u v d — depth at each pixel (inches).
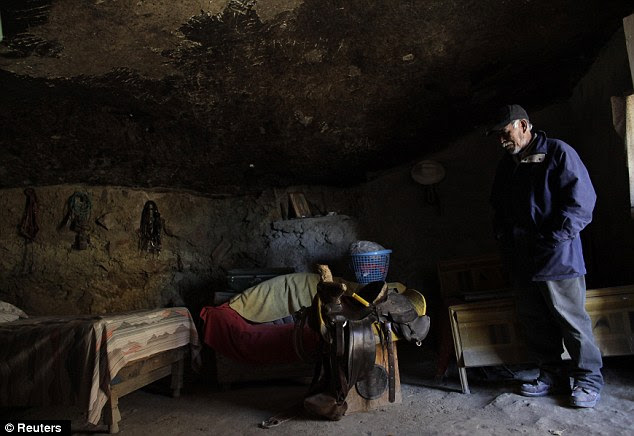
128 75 131.1
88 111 143.8
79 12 106.3
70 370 97.0
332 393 102.4
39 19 106.2
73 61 122.0
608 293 106.7
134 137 156.5
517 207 106.0
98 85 133.3
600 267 135.3
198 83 137.5
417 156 174.1
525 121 103.2
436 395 115.7
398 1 115.6
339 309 100.7
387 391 110.3
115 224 170.6
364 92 147.3
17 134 145.8
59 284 165.3
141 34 116.3
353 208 179.5
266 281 147.5
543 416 94.4
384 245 172.4
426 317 110.8
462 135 167.2
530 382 108.9
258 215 180.9
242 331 133.6
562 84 148.4
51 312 163.8
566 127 152.6
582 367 98.7
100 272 168.4
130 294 170.6
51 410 118.7
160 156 165.0
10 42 112.0
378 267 142.6
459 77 143.1
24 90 130.1
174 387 132.1
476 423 94.0
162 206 176.4
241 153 168.7
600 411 94.5
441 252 166.9
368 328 99.8
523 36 127.7
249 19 116.0
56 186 167.8
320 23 121.0
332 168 178.1
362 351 97.6
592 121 136.2
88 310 165.9
